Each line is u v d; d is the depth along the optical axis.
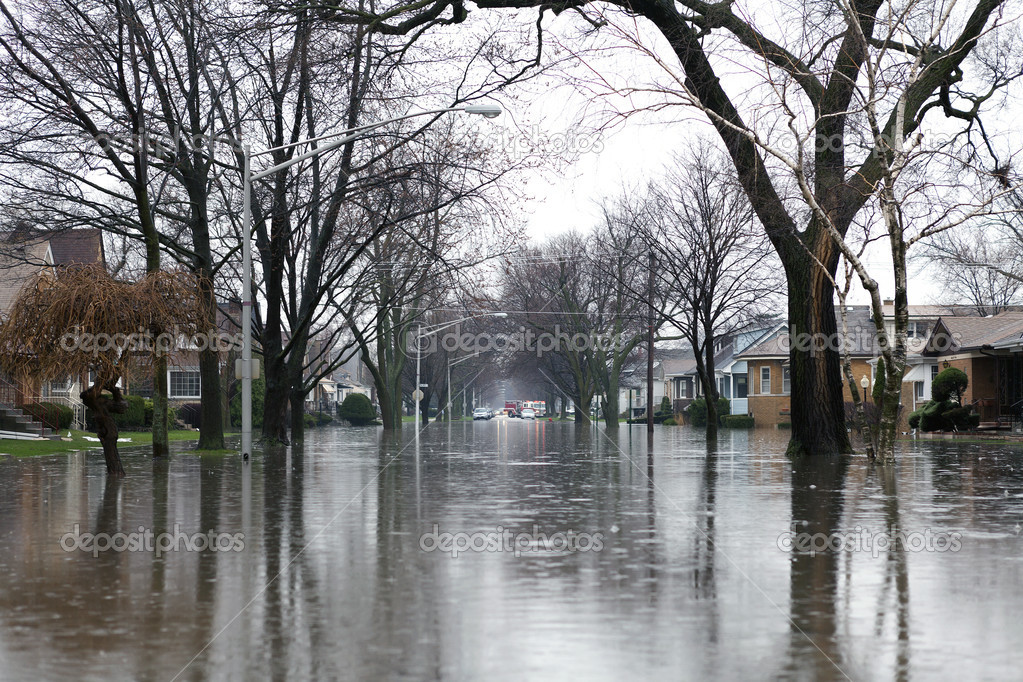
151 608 15.59
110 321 39.16
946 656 12.73
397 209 61.50
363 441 82.75
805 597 16.34
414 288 74.25
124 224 52.84
